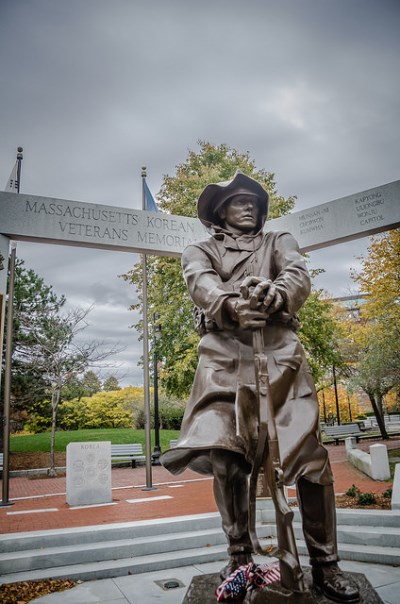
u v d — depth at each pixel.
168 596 4.27
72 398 25.70
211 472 3.18
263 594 2.32
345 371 24.89
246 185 3.59
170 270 15.82
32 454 19.78
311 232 8.46
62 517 7.44
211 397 2.86
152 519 6.65
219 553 5.54
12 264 9.58
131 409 27.94
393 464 12.36
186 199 15.82
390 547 5.20
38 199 7.73
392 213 7.70
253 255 3.37
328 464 2.85
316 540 2.86
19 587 4.59
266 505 6.65
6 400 9.30
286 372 2.92
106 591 4.48
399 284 16.44
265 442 2.53
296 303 2.92
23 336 19.62
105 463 9.23
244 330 3.04
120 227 8.17
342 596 2.54
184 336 15.52
